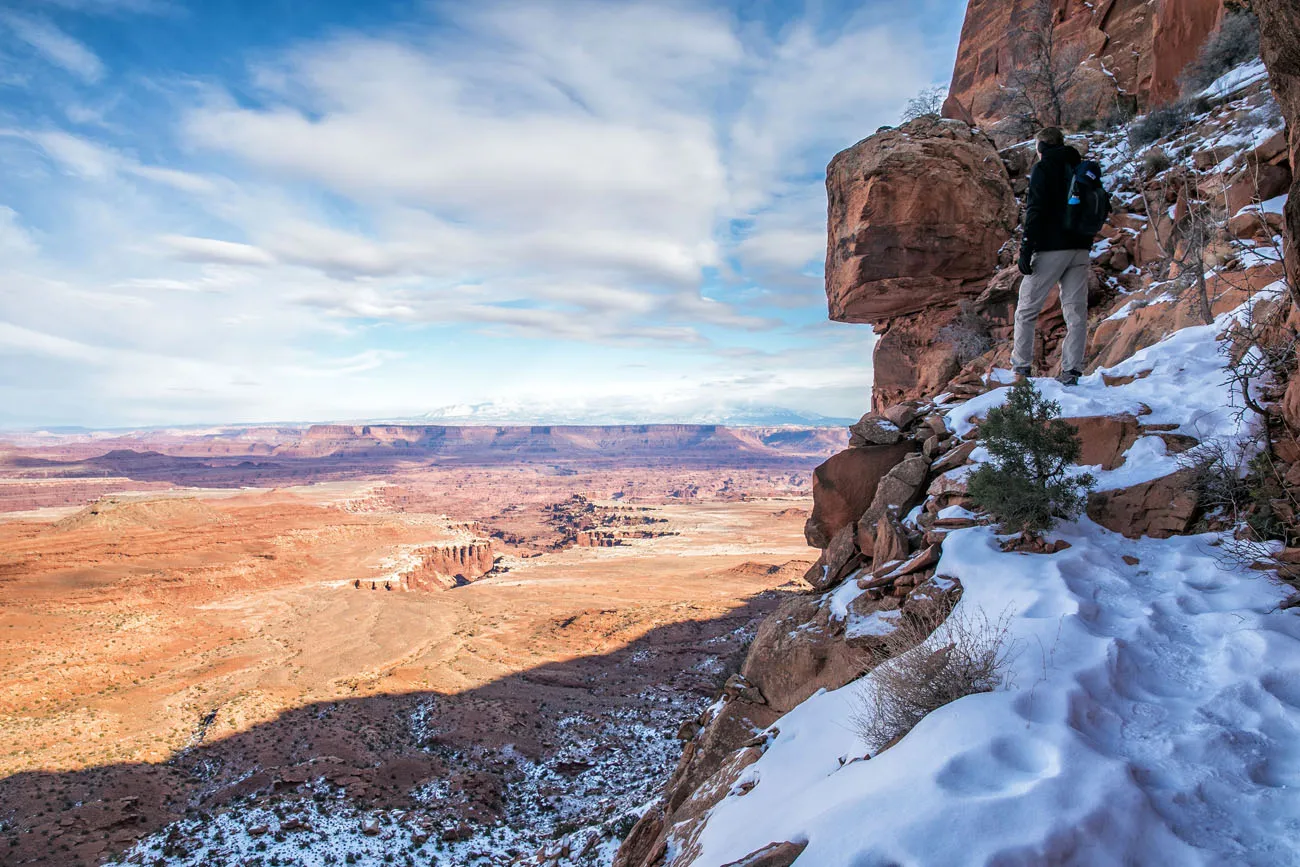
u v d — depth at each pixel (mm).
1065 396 7562
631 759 43344
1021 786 3148
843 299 15141
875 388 16047
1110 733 3600
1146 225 11625
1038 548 5816
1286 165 9000
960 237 13727
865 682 5684
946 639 4941
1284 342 6168
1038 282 8281
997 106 21875
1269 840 2812
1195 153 11227
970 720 3752
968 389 8789
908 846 2961
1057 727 3500
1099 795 2994
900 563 6879
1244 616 4363
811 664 7160
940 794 3219
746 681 8008
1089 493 6145
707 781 6574
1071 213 7895
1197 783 3150
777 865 3334
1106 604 4879
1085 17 19469
